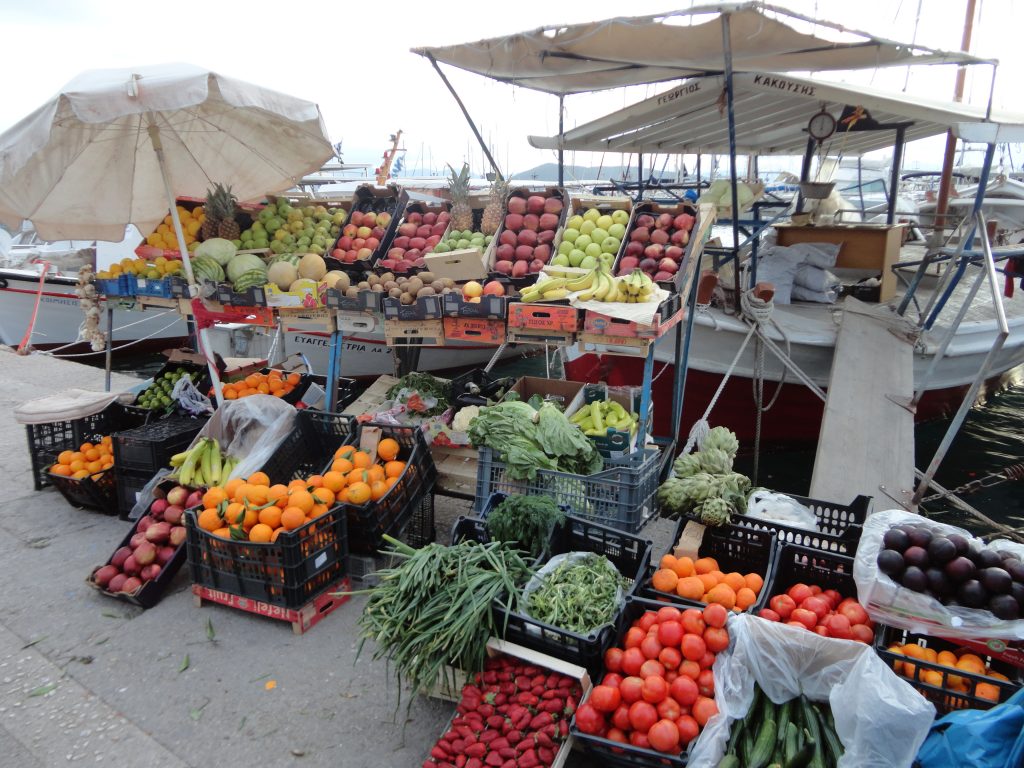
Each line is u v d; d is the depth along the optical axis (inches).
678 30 206.1
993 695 99.3
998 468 336.5
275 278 195.3
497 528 131.3
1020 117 287.9
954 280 287.6
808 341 286.5
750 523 146.8
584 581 118.3
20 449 249.9
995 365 375.9
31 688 126.0
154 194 245.1
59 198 225.6
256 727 116.4
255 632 142.9
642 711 98.1
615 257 190.9
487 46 235.1
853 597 129.9
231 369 235.8
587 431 172.1
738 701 102.4
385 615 115.5
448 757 101.0
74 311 477.7
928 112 239.3
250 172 249.8
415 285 183.9
